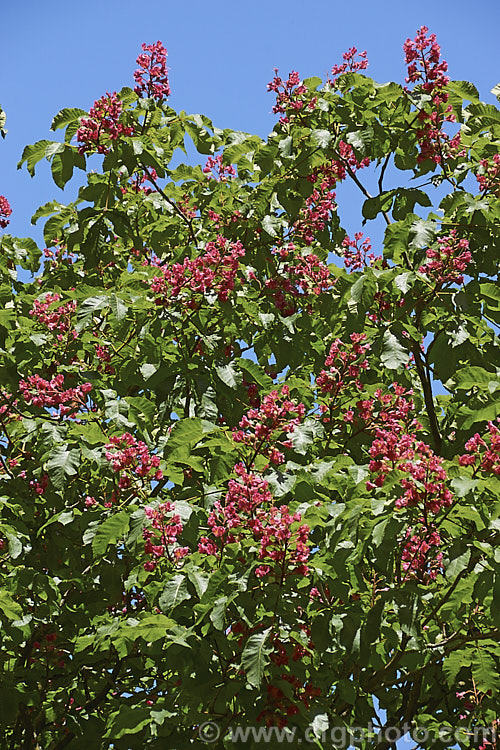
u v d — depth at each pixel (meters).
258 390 7.82
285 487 5.81
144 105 8.07
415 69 8.16
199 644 5.57
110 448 6.12
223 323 7.68
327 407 7.41
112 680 7.36
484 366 7.41
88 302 6.99
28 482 7.79
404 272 7.19
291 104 8.45
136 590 7.84
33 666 7.22
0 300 7.78
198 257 7.22
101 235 7.97
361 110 8.29
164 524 5.80
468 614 6.23
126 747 6.08
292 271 8.25
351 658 5.71
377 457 5.91
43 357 7.87
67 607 7.18
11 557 6.73
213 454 6.20
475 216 7.61
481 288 7.32
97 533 5.98
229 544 5.55
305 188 8.10
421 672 6.67
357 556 5.54
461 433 7.46
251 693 5.45
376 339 7.29
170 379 7.19
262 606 5.47
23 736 7.79
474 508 5.34
